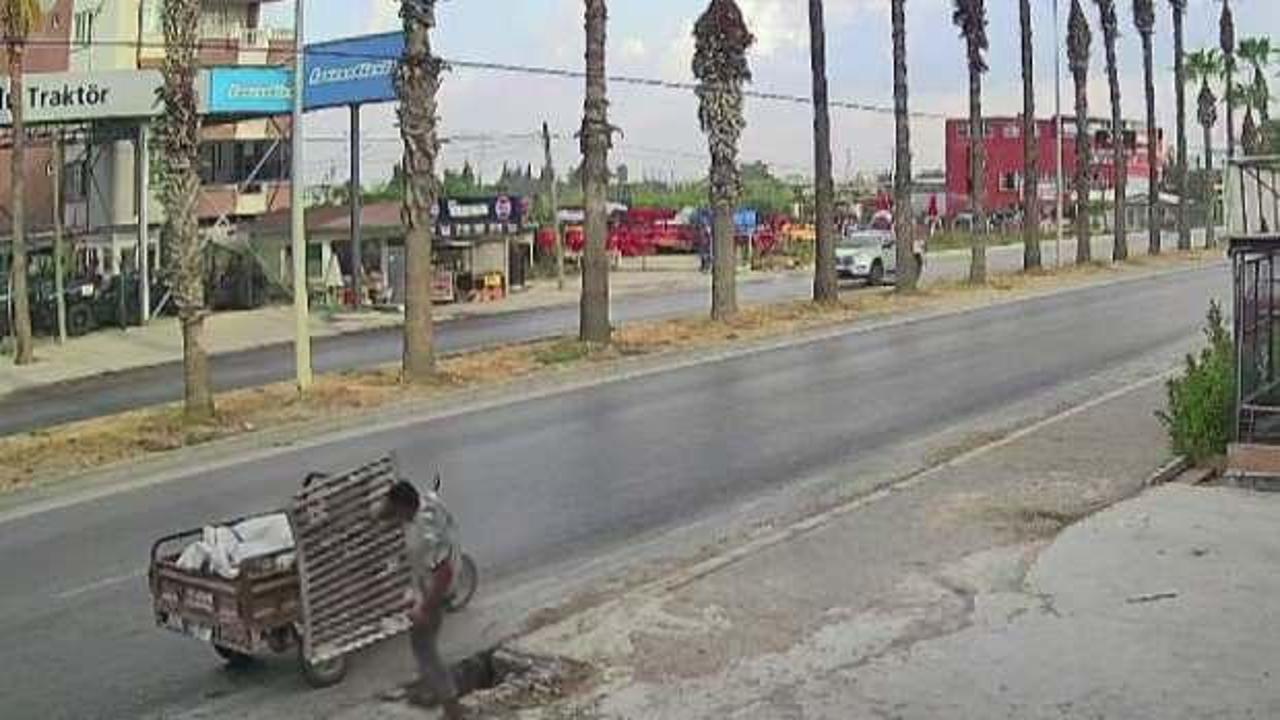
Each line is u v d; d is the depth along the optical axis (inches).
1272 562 426.6
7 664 400.2
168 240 883.4
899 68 1643.7
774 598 413.4
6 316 1585.9
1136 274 2017.7
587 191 1148.5
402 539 378.6
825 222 1498.5
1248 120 3120.1
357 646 378.0
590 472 658.2
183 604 386.6
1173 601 390.3
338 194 3270.2
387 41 1694.1
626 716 323.3
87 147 1945.1
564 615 411.8
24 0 1381.6
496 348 1196.5
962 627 377.4
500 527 549.6
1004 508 522.9
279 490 650.8
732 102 1334.9
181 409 896.3
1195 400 584.4
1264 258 569.0
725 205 1344.7
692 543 511.2
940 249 3107.8
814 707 323.3
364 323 1651.1
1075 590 405.1
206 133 2207.2
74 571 510.9
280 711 354.6
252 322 1674.5
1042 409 805.2
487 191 3245.6
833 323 1342.3
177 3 844.0
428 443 763.4
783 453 693.3
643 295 1924.2
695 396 907.4
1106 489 550.9
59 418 1004.6
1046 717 310.7
